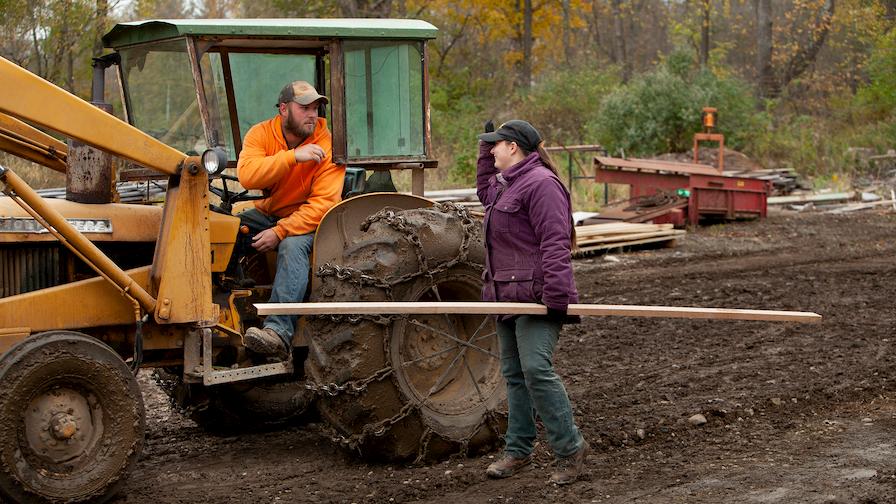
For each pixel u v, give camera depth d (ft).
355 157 17.61
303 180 17.06
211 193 19.61
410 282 16.37
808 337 26.40
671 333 27.35
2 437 13.37
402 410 16.11
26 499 13.60
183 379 16.84
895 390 20.79
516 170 15.06
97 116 14.62
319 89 19.16
